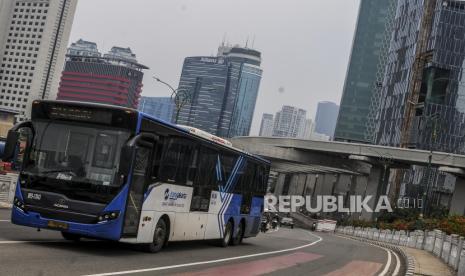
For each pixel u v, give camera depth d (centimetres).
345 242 3897
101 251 1401
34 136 1341
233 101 10231
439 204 10700
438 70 11700
